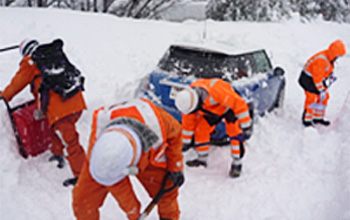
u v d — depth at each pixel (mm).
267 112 6309
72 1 12664
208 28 10906
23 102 5062
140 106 2861
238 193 4398
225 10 14109
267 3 13695
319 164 5102
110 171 2346
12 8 9430
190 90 4090
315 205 4164
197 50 5414
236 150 4594
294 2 14430
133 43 8625
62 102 4062
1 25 7730
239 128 4562
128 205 2898
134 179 4637
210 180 4660
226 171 4895
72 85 4113
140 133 2545
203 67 5258
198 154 4871
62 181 4449
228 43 6148
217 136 5098
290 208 4121
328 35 12414
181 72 5309
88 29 8742
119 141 2404
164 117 2980
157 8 13484
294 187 4531
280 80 6488
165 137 2887
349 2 15898
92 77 6680
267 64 6219
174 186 3137
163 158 3080
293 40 11336
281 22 13148
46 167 4602
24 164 4469
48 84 3980
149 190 3266
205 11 14242
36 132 4578
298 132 5984
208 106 4340
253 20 13734
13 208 3764
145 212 3020
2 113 4664
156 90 5422
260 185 4562
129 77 7008
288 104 7344
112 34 8812
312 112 6137
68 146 4195
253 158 5203
